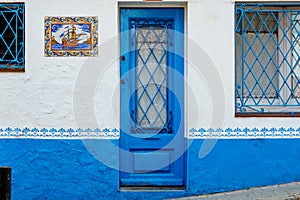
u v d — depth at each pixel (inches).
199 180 226.7
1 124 225.5
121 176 231.8
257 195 216.4
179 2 226.8
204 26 224.4
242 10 225.9
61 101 225.0
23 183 226.1
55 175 226.1
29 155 226.1
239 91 231.0
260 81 232.4
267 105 227.8
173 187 232.2
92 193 226.5
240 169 226.8
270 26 232.5
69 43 224.4
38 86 224.8
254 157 226.5
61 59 224.2
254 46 231.9
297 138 226.8
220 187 226.8
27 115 225.1
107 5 224.1
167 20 231.8
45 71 224.4
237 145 226.1
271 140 226.5
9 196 157.8
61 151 225.8
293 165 227.1
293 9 229.9
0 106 225.5
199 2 224.4
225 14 224.8
